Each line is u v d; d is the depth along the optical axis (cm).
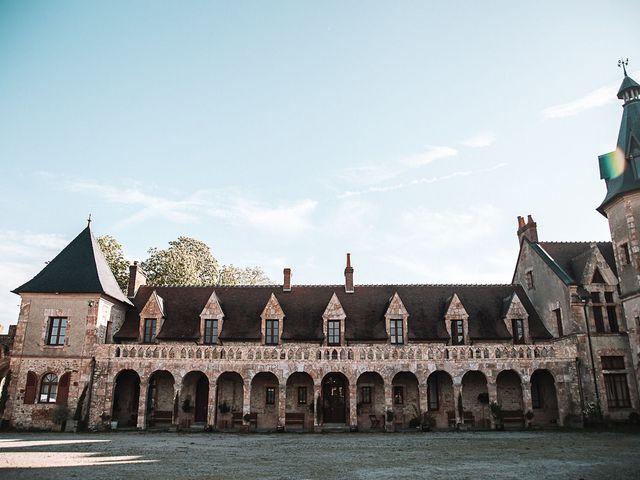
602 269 3262
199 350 3089
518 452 1944
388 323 3356
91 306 3114
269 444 2284
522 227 3838
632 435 2561
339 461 1728
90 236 3434
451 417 3192
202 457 1820
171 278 4762
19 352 3041
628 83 3294
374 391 3234
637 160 3116
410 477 1403
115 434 2752
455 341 3362
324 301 3594
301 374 3275
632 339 3041
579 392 3025
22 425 2928
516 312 3422
